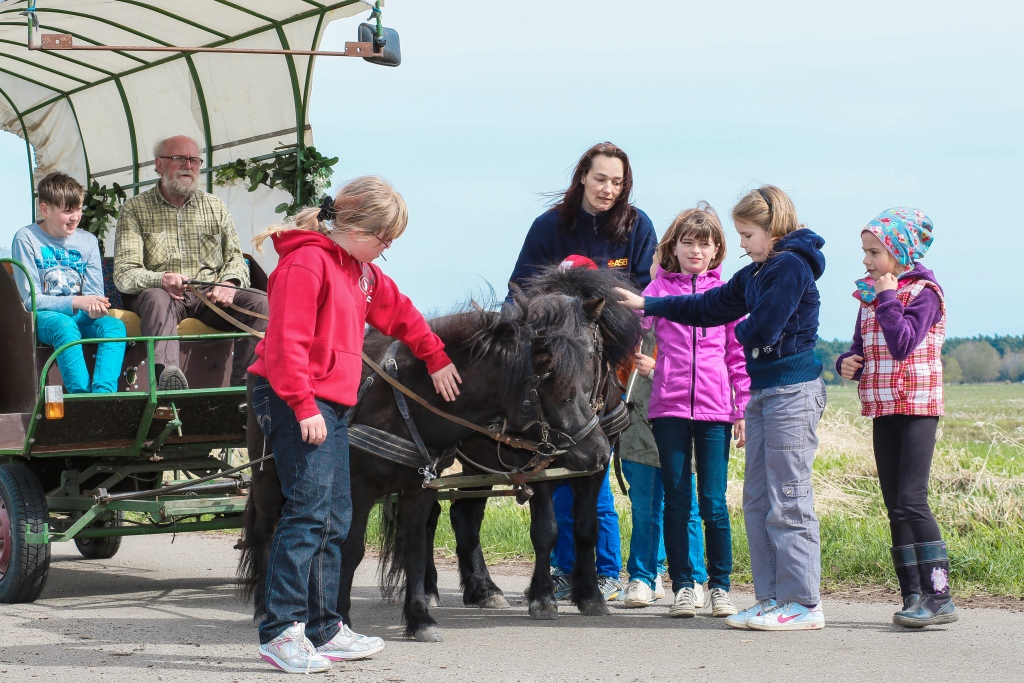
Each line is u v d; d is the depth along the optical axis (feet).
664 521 18.93
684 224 19.20
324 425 13.64
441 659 15.03
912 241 16.69
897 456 17.10
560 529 21.25
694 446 19.11
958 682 13.33
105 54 27.45
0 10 21.91
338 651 14.85
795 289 16.34
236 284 22.95
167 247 23.30
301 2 23.62
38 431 19.17
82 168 32.35
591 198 19.85
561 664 14.65
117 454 20.61
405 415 15.90
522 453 17.47
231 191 26.73
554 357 15.39
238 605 20.67
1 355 21.04
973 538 22.15
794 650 15.35
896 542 17.01
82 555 28.40
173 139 23.32
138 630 17.79
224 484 20.49
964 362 209.67
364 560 27.20
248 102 26.23
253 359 21.99
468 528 20.15
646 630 17.26
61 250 21.93
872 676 13.69
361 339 14.55
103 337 20.65
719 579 18.83
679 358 18.58
